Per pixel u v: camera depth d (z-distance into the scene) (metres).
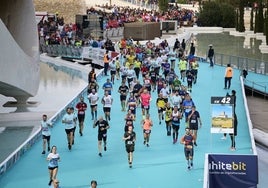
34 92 35.06
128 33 75.94
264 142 27.72
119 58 49.16
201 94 38.69
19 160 24.28
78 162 23.78
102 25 71.50
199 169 22.62
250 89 43.12
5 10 35.78
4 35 28.27
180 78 43.97
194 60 43.50
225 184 21.06
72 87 47.38
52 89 45.75
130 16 90.00
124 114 33.06
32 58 34.41
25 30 35.47
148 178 21.58
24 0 35.50
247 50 70.44
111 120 31.47
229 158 21.00
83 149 25.88
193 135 23.69
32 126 32.09
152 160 24.00
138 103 33.81
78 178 21.64
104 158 24.41
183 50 52.16
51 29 69.38
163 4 115.38
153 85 39.50
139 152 25.27
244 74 44.78
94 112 31.09
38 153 25.34
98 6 115.06
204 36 90.00
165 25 83.94
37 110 35.56
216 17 102.81
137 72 41.66
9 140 28.92
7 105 35.78
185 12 111.88
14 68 30.47
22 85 32.28
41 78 53.00
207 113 32.97
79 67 58.22
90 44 60.53
